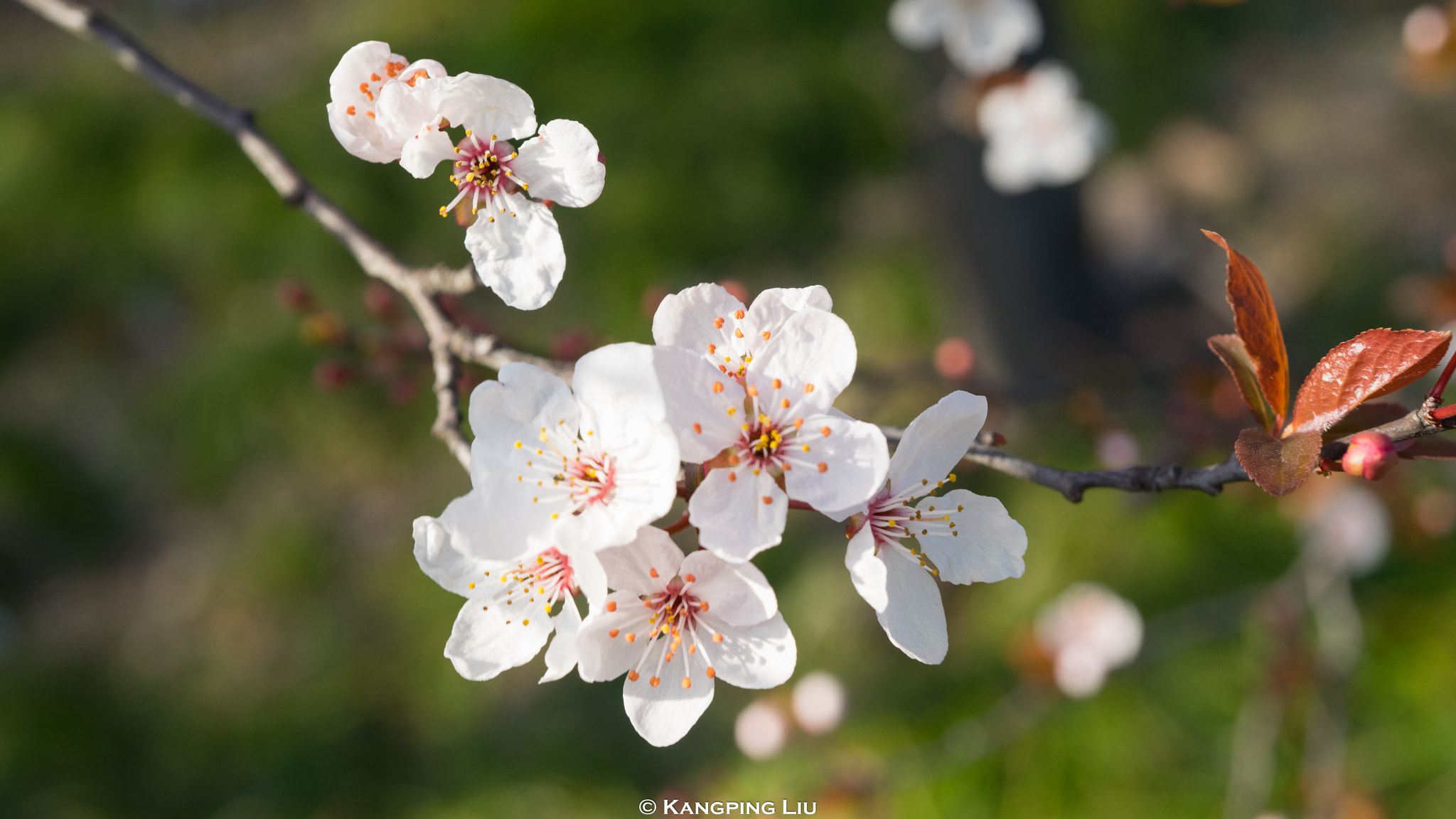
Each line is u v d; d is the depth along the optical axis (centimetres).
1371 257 94
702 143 70
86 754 87
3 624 97
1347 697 54
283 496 90
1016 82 53
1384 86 106
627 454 30
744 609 30
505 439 31
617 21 72
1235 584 63
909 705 65
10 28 95
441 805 77
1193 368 46
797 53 72
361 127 31
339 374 40
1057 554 68
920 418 31
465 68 69
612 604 30
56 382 93
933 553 31
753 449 30
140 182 69
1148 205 104
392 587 86
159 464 93
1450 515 54
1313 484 53
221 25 89
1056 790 58
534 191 32
